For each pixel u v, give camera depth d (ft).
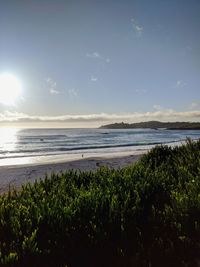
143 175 15.26
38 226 8.88
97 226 8.93
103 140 190.29
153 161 21.44
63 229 8.57
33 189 13.35
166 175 15.46
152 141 167.12
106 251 7.91
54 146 130.11
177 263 7.41
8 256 7.10
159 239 8.08
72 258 7.68
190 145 23.00
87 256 7.76
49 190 14.08
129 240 8.45
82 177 16.39
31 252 7.44
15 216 9.29
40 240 8.27
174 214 9.52
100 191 11.66
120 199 11.47
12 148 117.91
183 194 11.10
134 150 94.22
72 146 127.44
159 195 12.30
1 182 33.09
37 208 9.84
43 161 65.82
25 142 168.76
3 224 9.05
